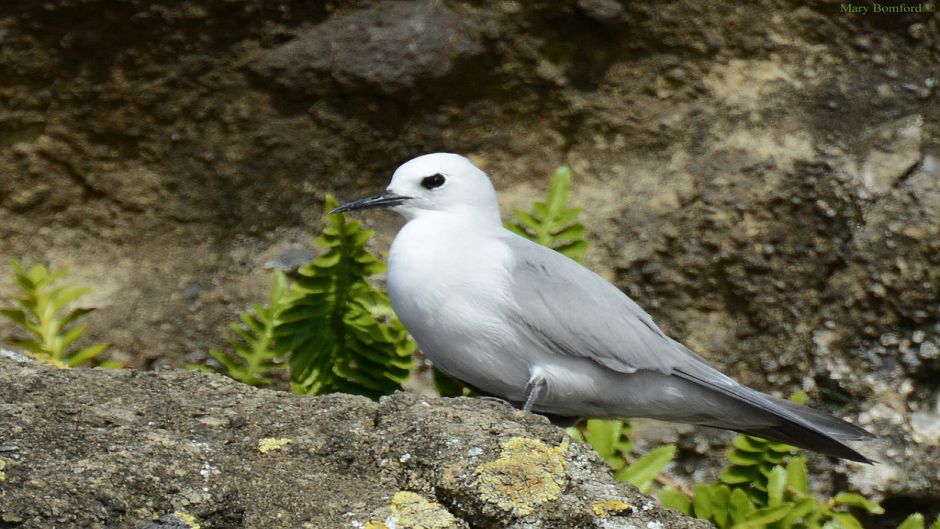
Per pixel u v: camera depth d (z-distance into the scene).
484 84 11.71
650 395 8.77
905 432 11.65
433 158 9.55
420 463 6.63
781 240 11.72
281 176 11.85
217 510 6.34
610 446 9.23
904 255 11.64
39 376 7.31
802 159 11.73
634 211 11.83
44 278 9.98
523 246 9.01
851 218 11.72
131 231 11.87
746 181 11.73
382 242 11.95
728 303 11.82
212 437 6.83
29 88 11.31
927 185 11.70
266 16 11.33
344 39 11.43
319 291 9.96
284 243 11.95
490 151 11.95
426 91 11.59
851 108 11.88
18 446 6.48
